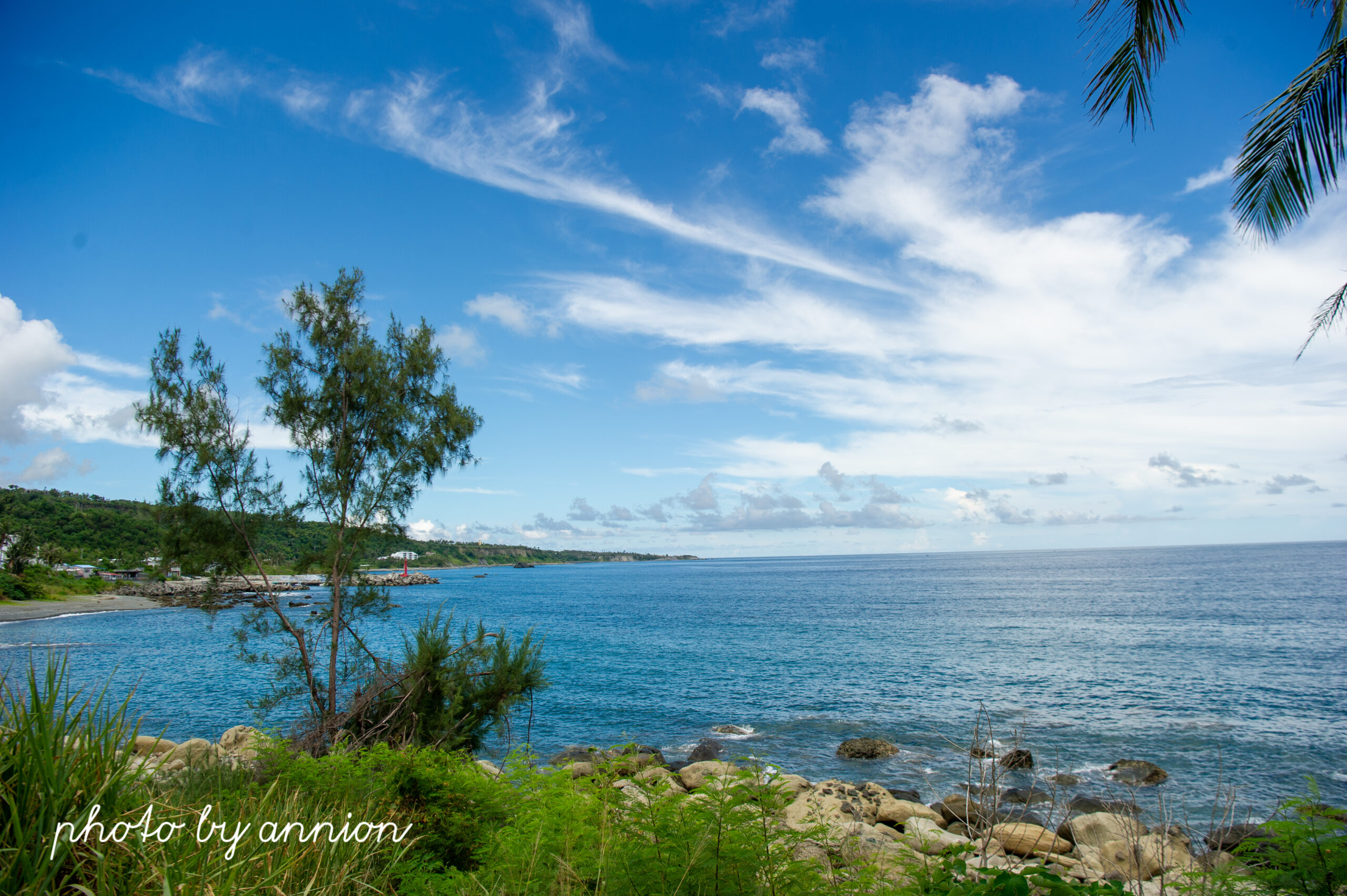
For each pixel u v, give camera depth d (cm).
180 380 1205
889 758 1891
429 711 1112
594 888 438
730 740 2127
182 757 945
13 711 316
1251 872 418
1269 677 2833
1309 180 658
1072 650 3722
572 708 2545
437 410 1334
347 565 1212
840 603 7625
